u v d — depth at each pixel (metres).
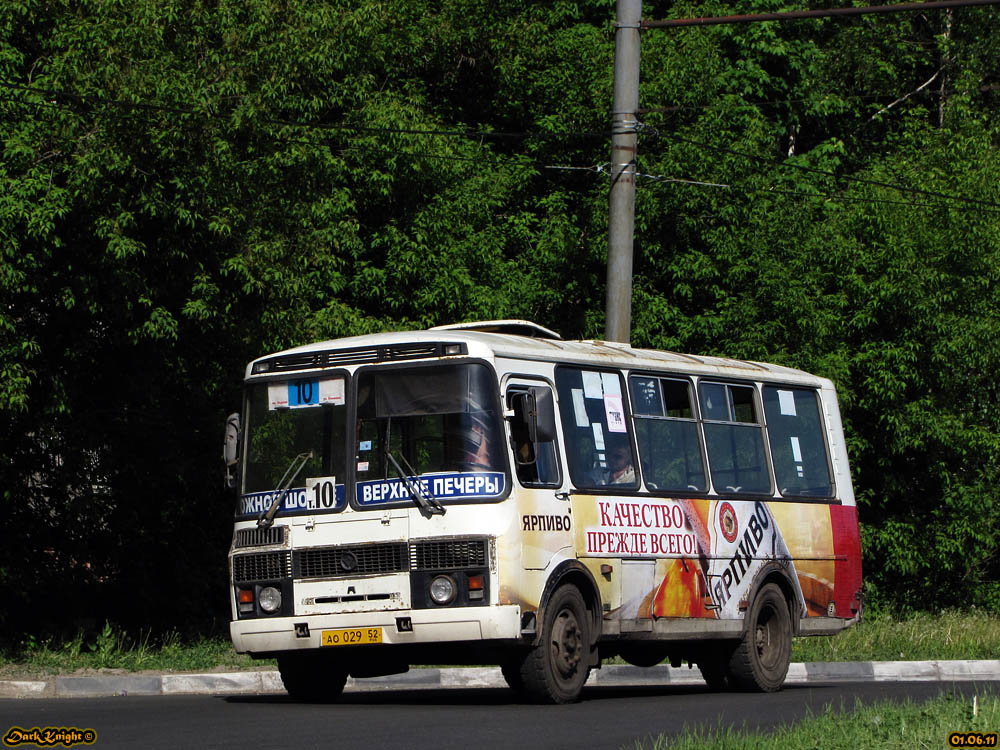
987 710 26.53
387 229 54.69
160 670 41.00
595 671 44.38
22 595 47.00
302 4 45.06
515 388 32.00
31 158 39.22
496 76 67.88
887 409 60.97
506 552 30.44
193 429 49.75
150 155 40.72
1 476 44.78
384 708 31.42
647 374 36.69
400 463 31.33
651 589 34.94
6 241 37.84
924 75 91.19
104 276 41.03
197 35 42.81
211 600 54.19
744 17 43.38
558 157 65.81
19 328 42.25
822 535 42.00
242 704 33.38
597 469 34.06
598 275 60.62
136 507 50.06
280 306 45.84
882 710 26.95
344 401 32.19
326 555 31.48
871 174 65.19
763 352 57.66
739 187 58.94
